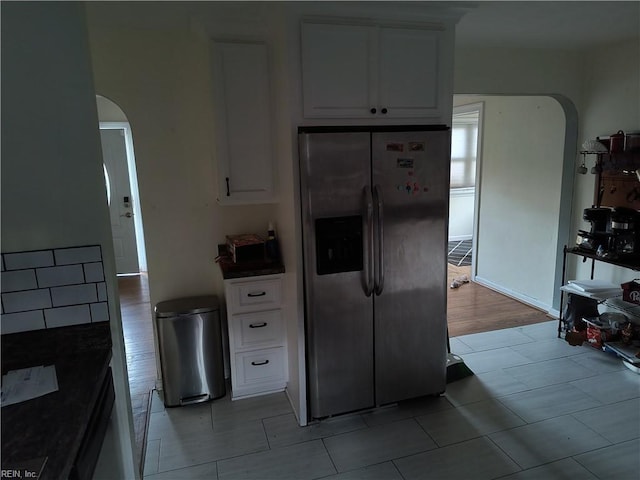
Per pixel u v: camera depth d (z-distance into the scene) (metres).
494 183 5.01
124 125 5.66
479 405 2.89
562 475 2.26
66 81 1.57
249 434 2.66
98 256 1.68
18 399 1.33
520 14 2.69
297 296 2.60
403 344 2.78
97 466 1.63
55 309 1.68
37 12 1.51
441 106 2.65
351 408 2.75
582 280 3.77
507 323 4.18
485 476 2.27
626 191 3.46
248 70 2.66
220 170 2.73
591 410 2.80
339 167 2.44
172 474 2.34
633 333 3.43
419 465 2.37
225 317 3.20
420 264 2.71
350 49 2.43
